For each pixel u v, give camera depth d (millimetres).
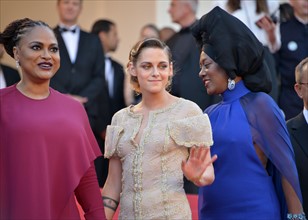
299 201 11875
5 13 24719
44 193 10820
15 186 10773
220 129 12219
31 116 10984
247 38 12242
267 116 12039
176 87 19047
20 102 11094
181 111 11438
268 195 12039
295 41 19438
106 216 11680
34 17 25078
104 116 21219
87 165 11227
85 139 11352
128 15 26828
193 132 11258
